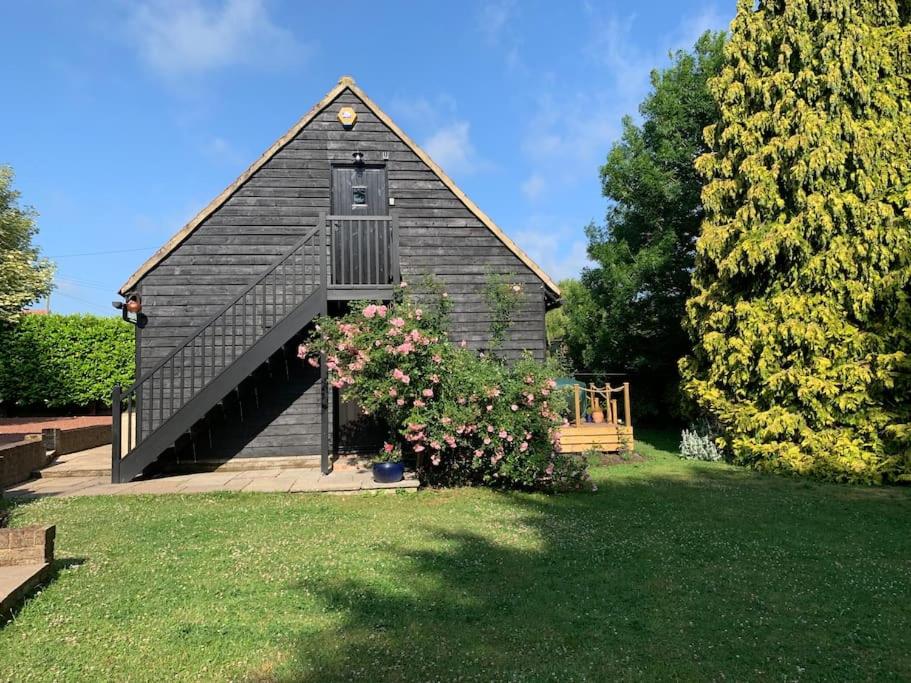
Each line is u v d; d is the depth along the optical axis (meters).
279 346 9.20
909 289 10.55
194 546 5.79
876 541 6.20
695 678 3.36
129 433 9.12
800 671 3.42
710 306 12.96
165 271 10.51
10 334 18.73
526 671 3.41
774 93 12.16
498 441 8.45
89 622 4.01
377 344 8.25
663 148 18.72
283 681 3.29
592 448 12.90
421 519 6.95
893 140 11.05
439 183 11.29
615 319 19.38
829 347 10.91
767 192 11.74
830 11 11.59
